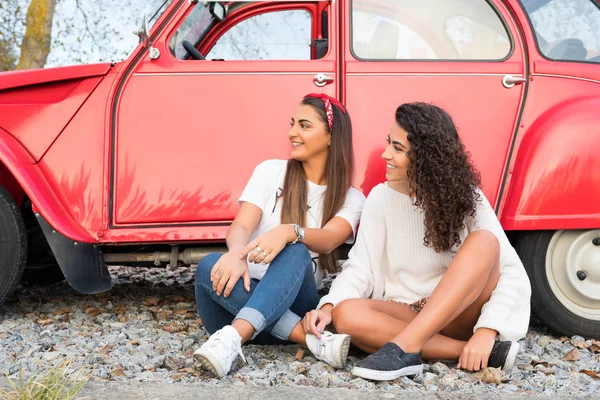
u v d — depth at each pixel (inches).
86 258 112.5
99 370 86.4
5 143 110.0
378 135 114.7
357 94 115.1
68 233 109.3
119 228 113.3
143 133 113.7
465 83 116.0
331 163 101.0
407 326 85.5
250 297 88.7
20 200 127.3
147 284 164.9
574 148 109.4
